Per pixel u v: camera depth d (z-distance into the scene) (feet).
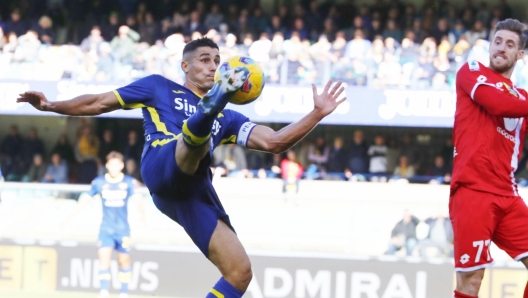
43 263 125.49
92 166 168.45
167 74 162.71
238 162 159.84
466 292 54.13
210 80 49.65
